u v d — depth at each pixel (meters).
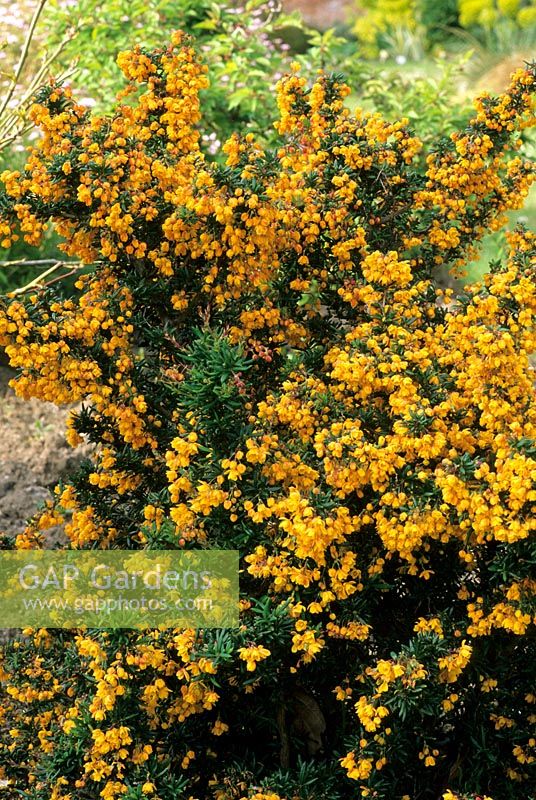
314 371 2.85
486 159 3.01
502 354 2.45
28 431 4.66
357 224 2.95
